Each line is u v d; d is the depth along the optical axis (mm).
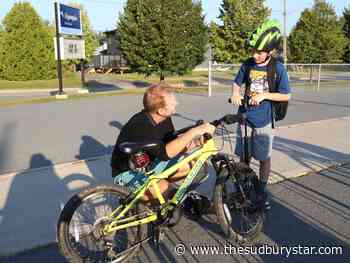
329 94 18219
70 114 12609
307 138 8375
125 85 29203
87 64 53375
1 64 32969
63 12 19891
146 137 3801
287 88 4387
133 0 24172
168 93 3832
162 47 23594
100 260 3562
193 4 24359
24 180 5852
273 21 4375
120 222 3613
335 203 4953
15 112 13273
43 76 33906
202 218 4504
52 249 3895
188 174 3857
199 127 3730
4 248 3900
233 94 4578
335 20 39625
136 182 3818
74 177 5965
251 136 4535
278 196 5172
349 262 3680
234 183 3979
